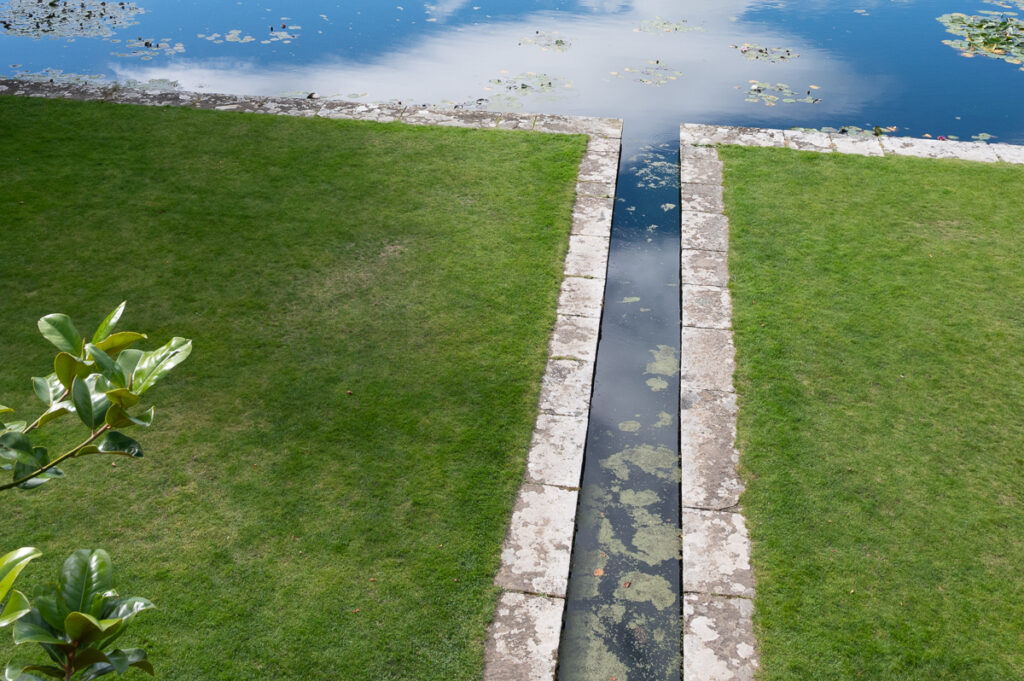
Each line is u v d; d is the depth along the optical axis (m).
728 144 7.62
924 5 12.73
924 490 4.10
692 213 6.51
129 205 6.43
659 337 5.47
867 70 9.98
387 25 11.66
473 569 3.72
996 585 3.64
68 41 10.88
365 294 5.51
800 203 6.65
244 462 4.21
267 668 3.28
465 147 7.49
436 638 3.43
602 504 4.27
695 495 4.11
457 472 4.21
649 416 4.83
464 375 4.85
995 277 5.72
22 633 1.48
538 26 11.67
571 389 4.80
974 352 5.02
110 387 1.74
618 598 3.79
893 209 6.56
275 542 3.79
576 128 7.93
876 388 4.75
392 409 4.58
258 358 4.91
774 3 12.86
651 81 9.60
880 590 3.62
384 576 3.66
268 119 7.93
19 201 6.42
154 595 3.53
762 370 4.89
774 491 4.11
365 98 9.14
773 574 3.70
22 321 5.12
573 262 5.94
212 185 6.74
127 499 3.98
